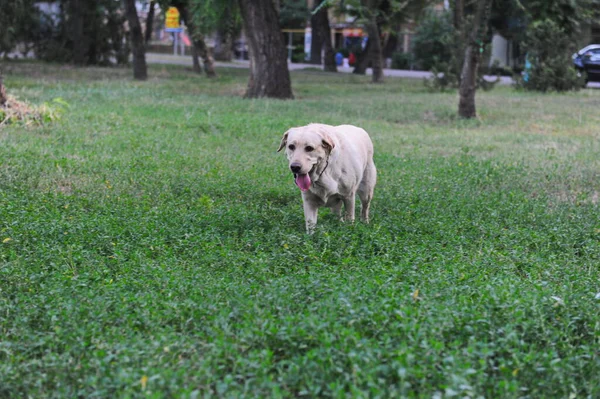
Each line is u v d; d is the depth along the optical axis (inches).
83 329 191.0
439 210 351.9
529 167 497.0
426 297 213.0
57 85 1000.2
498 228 322.7
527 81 1213.1
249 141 573.0
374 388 155.8
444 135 662.5
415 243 294.2
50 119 607.8
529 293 215.5
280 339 185.0
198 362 175.5
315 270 252.1
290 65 2114.9
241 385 167.2
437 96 1063.6
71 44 1653.5
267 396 161.3
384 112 825.5
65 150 486.0
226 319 198.2
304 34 2480.3
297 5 2226.9
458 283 233.5
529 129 730.2
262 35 953.5
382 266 252.2
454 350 177.2
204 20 1077.1
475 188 422.6
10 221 305.9
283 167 464.1
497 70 1724.9
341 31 2399.1
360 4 1397.6
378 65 1396.4
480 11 767.1
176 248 279.3
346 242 289.7
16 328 199.6
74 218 315.6
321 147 284.7
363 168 315.6
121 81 1160.8
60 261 256.1
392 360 170.1
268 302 210.8
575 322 205.5
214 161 475.8
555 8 1127.0
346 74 1667.1
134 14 1217.4
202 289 227.0
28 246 275.7
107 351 181.6
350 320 192.1
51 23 1675.7
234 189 392.2
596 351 188.2
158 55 2385.6
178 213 334.0
